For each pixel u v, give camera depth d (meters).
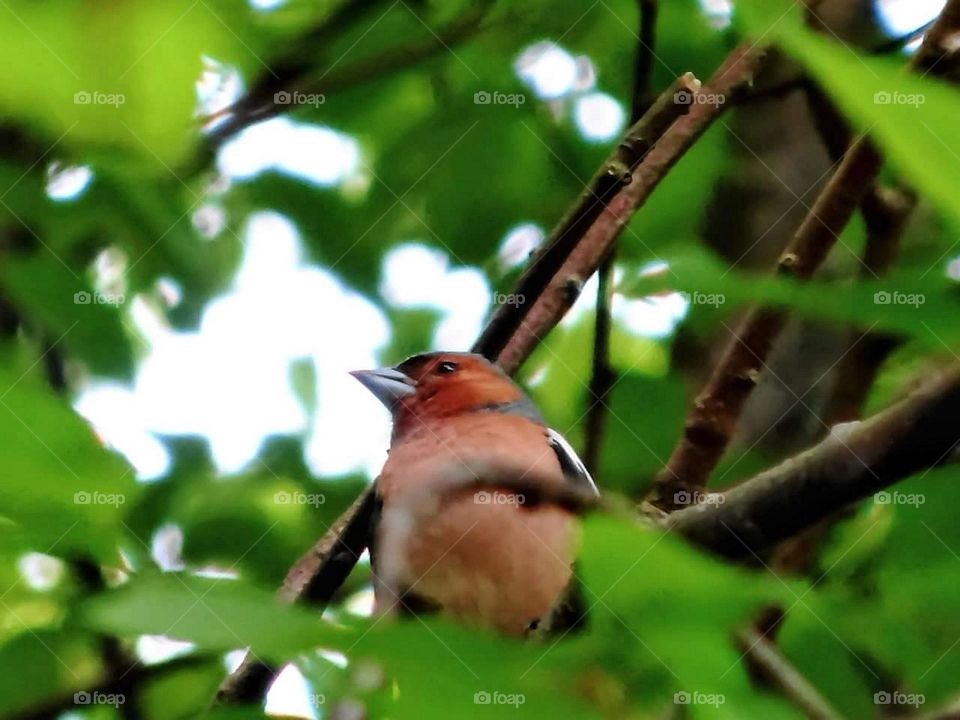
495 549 7.74
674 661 3.36
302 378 12.29
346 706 3.98
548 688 3.35
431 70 12.44
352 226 13.19
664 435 9.95
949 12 4.89
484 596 7.77
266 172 13.05
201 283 11.49
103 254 11.28
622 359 11.92
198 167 10.02
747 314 7.88
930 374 4.16
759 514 4.05
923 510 5.41
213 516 10.43
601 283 7.96
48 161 8.98
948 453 3.86
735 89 7.66
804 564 7.11
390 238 13.23
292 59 10.28
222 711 4.16
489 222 13.21
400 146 12.90
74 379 9.34
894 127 2.65
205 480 10.69
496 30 11.82
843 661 5.31
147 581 3.49
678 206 11.70
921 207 8.30
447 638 3.35
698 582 3.20
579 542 3.22
